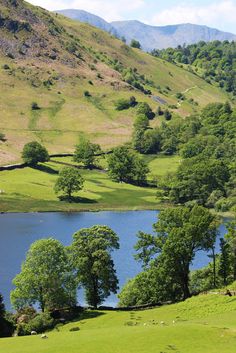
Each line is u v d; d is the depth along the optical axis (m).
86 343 51.56
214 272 100.44
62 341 53.56
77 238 97.88
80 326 80.50
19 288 91.75
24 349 50.75
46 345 52.09
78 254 96.12
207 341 51.41
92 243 96.06
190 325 56.91
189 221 97.69
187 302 86.44
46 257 92.62
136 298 98.88
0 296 87.56
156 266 98.94
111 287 96.75
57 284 91.88
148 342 51.22
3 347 52.59
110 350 49.09
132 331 56.50
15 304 91.81
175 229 96.38
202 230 96.69
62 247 95.38
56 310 90.88
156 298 98.06
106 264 96.06
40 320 83.81
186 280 97.06
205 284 102.94
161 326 58.97
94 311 90.62
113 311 90.44
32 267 92.75
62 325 83.31
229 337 52.50
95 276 96.44
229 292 87.94
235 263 102.00
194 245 98.00
